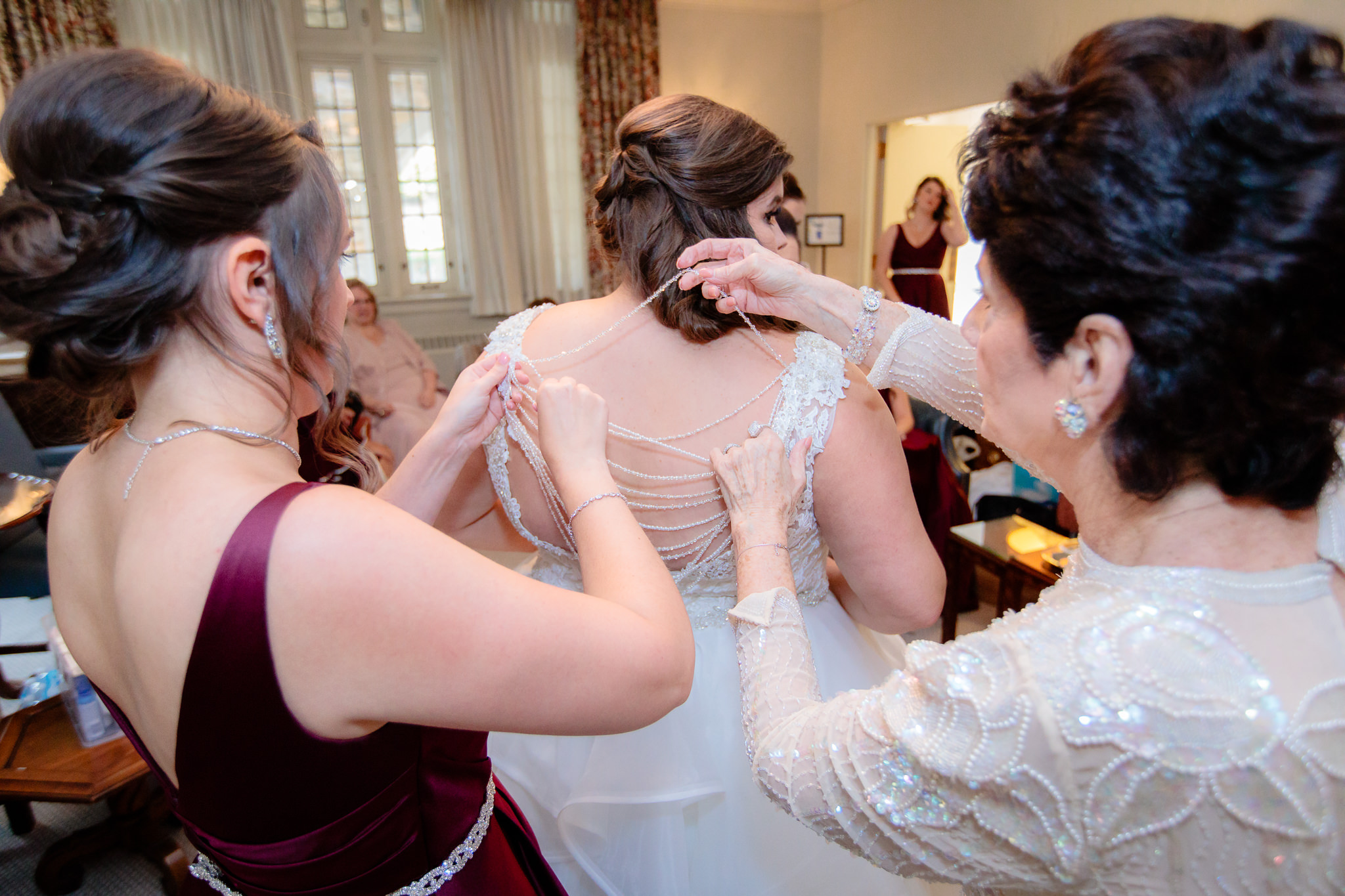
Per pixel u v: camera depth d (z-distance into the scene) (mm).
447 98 6027
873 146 6547
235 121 596
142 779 1855
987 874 528
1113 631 489
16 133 564
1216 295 429
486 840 784
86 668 680
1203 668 468
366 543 531
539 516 1028
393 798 663
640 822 1073
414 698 552
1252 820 453
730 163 864
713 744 1063
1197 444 469
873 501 937
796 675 727
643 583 673
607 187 916
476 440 905
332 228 661
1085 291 467
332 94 5820
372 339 5062
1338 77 434
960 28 5449
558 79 6180
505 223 6195
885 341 917
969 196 550
